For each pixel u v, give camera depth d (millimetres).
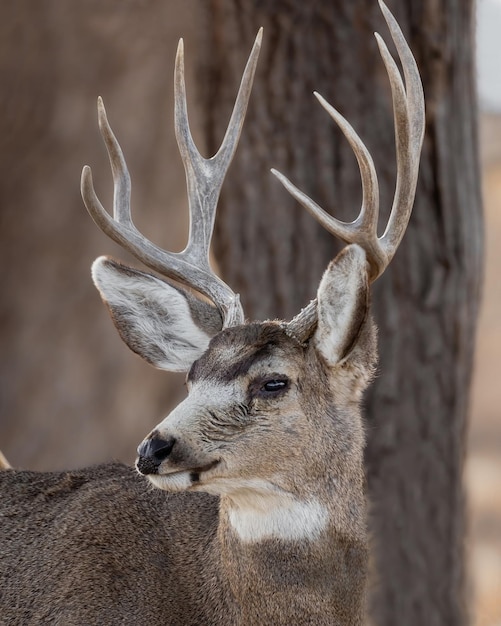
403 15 13695
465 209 14125
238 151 13945
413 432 14227
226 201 14016
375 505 14273
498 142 35000
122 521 10297
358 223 9664
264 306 13945
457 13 13828
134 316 10539
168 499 10422
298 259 13898
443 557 14633
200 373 9578
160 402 21469
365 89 13727
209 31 14094
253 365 9469
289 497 9555
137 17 20406
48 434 20750
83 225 20938
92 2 20391
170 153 21250
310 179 13852
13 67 20516
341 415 9719
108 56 20656
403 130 9766
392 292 14023
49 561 10242
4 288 20828
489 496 24953
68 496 10648
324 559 9617
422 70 13773
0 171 20703
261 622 9719
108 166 21047
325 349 9594
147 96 20969
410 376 14133
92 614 9977
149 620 9953
